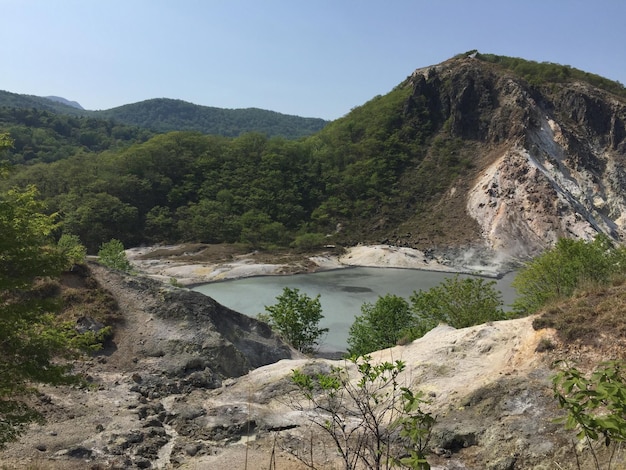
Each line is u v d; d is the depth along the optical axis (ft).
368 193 319.88
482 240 262.47
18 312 31.01
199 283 197.67
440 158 330.75
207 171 340.18
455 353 57.88
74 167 309.63
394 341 97.76
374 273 223.30
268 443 46.37
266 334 92.02
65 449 42.24
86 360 66.18
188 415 53.21
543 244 254.47
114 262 156.46
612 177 301.43
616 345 45.06
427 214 298.56
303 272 222.07
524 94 329.11
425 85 367.66
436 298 95.50
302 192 332.80
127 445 44.78
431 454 42.34
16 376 31.83
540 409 42.52
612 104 326.03
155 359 70.49
